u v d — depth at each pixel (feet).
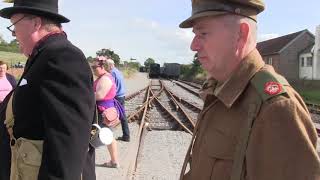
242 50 7.95
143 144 41.45
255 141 7.22
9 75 27.81
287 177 6.90
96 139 12.10
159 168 32.32
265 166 7.09
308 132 7.08
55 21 10.84
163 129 53.11
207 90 8.47
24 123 10.32
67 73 9.93
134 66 443.32
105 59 27.04
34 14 10.59
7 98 11.07
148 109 78.23
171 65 317.63
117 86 38.01
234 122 7.75
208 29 8.05
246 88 7.75
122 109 40.37
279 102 7.09
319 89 165.48
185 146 41.09
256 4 7.89
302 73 235.81
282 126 6.98
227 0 7.87
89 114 10.09
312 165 6.83
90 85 10.30
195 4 8.18
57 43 10.30
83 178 11.45
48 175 9.57
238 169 7.38
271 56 254.68
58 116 9.68
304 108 7.34
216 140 7.92
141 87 166.91
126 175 28.99
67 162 9.58
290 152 6.91
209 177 7.86
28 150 10.30
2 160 10.82
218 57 8.04
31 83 10.15
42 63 10.10
